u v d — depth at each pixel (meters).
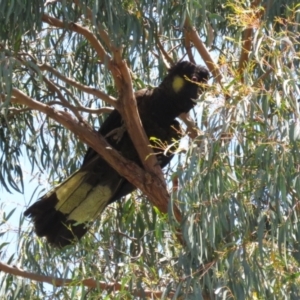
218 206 6.57
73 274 8.44
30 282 9.17
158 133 9.40
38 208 9.11
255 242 6.63
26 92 9.87
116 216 9.89
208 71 9.27
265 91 6.64
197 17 7.96
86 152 9.65
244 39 7.98
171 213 6.73
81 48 10.01
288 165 6.30
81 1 7.56
